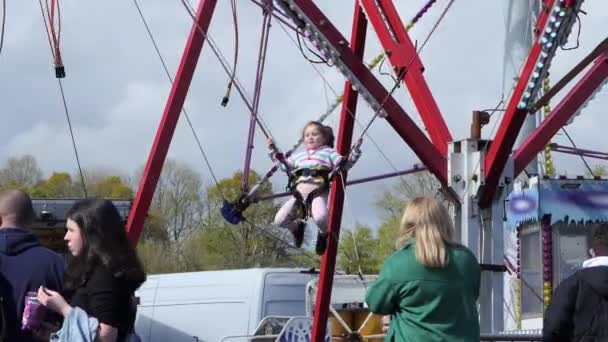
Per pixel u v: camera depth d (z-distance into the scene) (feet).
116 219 17.61
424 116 36.32
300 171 32.04
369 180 38.83
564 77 34.63
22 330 17.95
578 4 30.60
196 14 36.27
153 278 53.67
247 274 50.98
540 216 46.93
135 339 18.17
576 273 21.39
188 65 36.81
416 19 41.96
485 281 35.47
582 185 47.44
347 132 36.86
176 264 185.37
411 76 36.35
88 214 17.40
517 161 35.96
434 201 18.56
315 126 32.19
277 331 49.06
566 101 36.06
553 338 21.44
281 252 169.89
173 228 202.69
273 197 37.09
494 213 35.63
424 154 35.55
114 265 17.13
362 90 34.78
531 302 48.75
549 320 21.38
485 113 36.27
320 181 31.83
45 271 18.33
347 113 36.70
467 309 18.13
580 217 46.93
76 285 17.40
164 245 197.67
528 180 48.70
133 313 17.52
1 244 18.45
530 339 28.55
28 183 204.64
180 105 36.88
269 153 32.30
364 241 146.61
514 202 48.85
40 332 18.06
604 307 21.02
